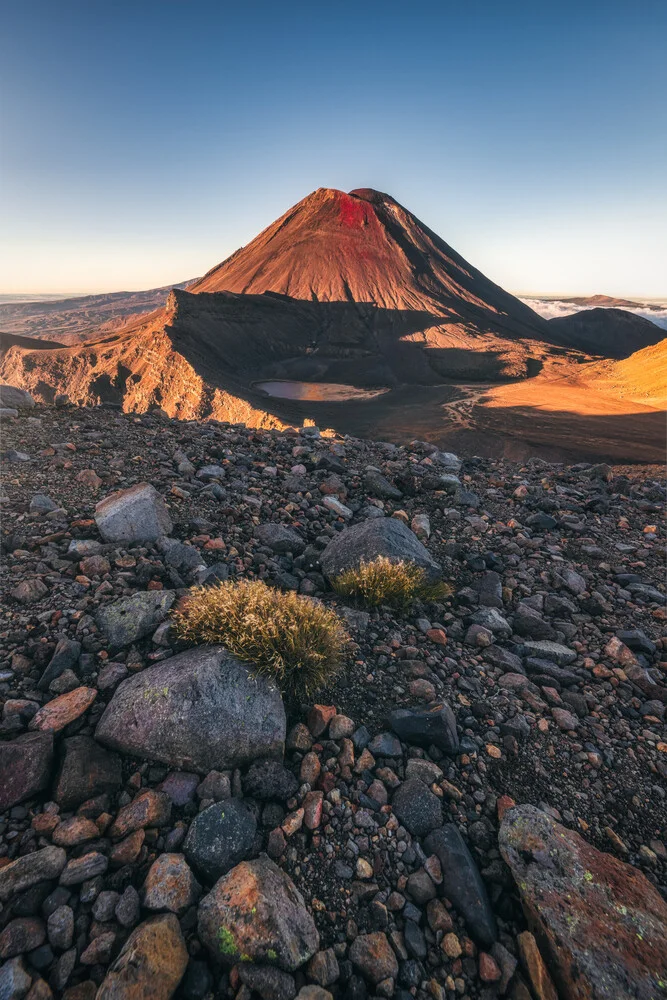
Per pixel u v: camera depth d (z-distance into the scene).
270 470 9.43
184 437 10.42
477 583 6.96
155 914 2.78
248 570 6.21
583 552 8.03
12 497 6.88
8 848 2.99
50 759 3.46
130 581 5.42
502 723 4.57
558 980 2.82
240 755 3.71
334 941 2.88
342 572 6.35
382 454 11.68
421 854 3.39
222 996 2.58
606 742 4.48
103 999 2.36
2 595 4.89
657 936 2.96
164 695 3.78
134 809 3.27
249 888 2.85
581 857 3.38
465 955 2.92
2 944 2.54
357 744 4.10
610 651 5.69
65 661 4.21
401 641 5.47
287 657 4.34
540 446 155.25
